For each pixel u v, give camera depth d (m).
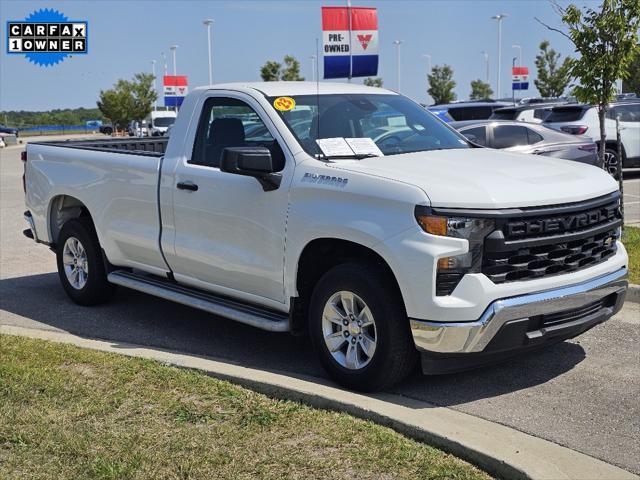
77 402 4.64
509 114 18.03
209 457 3.90
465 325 4.41
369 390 4.95
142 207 6.49
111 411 4.51
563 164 5.40
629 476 3.75
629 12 8.44
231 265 5.68
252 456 3.90
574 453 4.05
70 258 7.61
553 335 4.72
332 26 10.91
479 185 4.60
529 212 4.55
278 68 35.88
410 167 5.00
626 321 6.47
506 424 4.50
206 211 5.83
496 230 4.48
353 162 5.21
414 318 4.52
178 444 4.05
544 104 18.12
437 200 4.45
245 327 6.75
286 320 5.39
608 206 5.09
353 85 6.45
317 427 4.20
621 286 5.20
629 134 16.89
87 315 7.25
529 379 5.23
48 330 6.77
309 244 5.11
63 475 3.78
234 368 5.09
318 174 5.05
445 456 3.88
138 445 4.06
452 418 4.55
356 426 4.21
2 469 3.86
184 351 6.10
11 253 10.49
